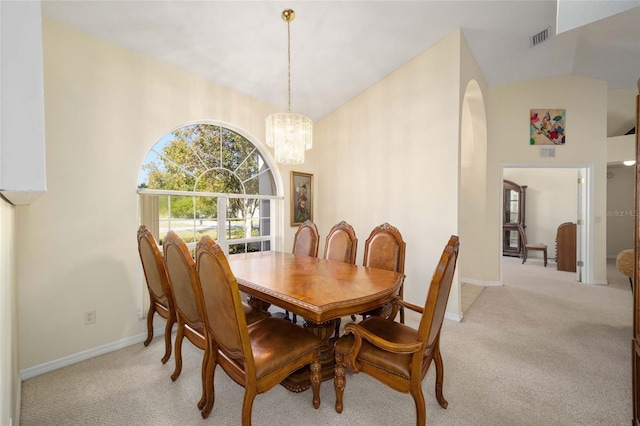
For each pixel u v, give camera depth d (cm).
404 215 351
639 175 151
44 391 185
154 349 242
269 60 301
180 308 183
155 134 268
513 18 292
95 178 231
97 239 232
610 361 221
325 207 445
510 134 452
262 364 141
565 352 235
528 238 733
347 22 267
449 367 214
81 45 222
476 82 369
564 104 445
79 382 195
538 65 405
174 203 293
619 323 295
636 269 154
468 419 161
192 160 310
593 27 323
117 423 158
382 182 373
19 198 100
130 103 251
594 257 455
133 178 253
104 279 236
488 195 451
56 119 212
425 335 137
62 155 214
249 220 374
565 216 694
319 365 168
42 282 206
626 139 475
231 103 333
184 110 290
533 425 157
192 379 199
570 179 690
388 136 366
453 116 305
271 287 184
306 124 261
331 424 158
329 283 193
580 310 335
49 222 209
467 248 465
